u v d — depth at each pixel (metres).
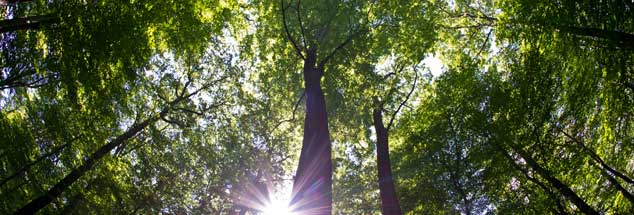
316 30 15.22
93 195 14.98
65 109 12.16
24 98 13.36
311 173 9.48
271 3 15.35
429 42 15.50
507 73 14.67
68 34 9.10
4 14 10.59
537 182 12.72
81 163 13.71
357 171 25.80
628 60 9.23
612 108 10.36
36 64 10.48
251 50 17.42
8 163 13.05
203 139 20.42
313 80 12.15
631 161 11.52
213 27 11.19
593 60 9.80
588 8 8.92
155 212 18.20
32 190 13.93
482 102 14.18
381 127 18.73
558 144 12.45
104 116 11.27
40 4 10.06
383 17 15.41
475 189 15.48
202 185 20.80
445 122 15.88
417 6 15.09
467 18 17.86
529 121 12.73
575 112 11.61
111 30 9.12
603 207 12.59
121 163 16.08
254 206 23.22
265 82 18.48
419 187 18.83
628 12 8.53
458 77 15.29
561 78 11.51
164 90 19.16
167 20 9.85
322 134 10.44
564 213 13.05
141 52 9.85
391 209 15.99
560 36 9.70
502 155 13.75
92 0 9.26
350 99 18.02
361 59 16.25
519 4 10.34
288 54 16.38
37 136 13.60
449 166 16.03
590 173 12.59
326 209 8.87
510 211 13.89
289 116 22.39
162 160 19.09
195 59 18.88
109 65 9.70
